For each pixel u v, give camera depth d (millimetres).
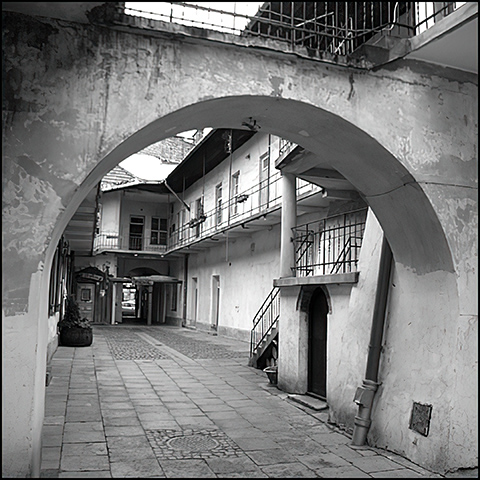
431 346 5090
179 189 27906
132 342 17047
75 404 7375
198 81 4301
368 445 5629
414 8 6117
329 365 6820
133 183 26156
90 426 6164
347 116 4738
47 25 3943
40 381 3910
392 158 4895
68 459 4926
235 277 19625
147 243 30172
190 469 4742
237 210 19156
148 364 11781
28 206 3752
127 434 5863
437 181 5004
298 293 8492
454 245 4953
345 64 4695
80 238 16031
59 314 15156
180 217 28266
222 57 4398
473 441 4746
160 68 4203
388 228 5602
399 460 5074
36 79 3867
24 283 3678
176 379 9805
